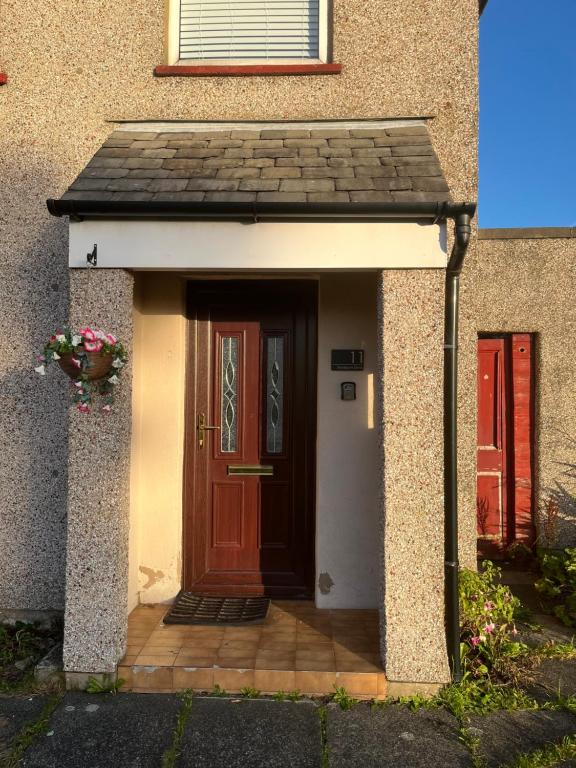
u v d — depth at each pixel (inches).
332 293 157.1
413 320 121.5
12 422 155.6
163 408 159.0
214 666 123.0
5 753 104.2
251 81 158.7
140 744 106.2
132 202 117.3
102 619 123.6
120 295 124.5
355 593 155.2
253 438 167.5
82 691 123.1
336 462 155.9
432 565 120.7
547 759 101.8
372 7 156.5
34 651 140.7
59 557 153.9
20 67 160.2
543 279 198.1
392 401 121.6
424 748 105.7
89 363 116.6
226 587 164.6
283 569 165.9
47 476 154.6
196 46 170.4
